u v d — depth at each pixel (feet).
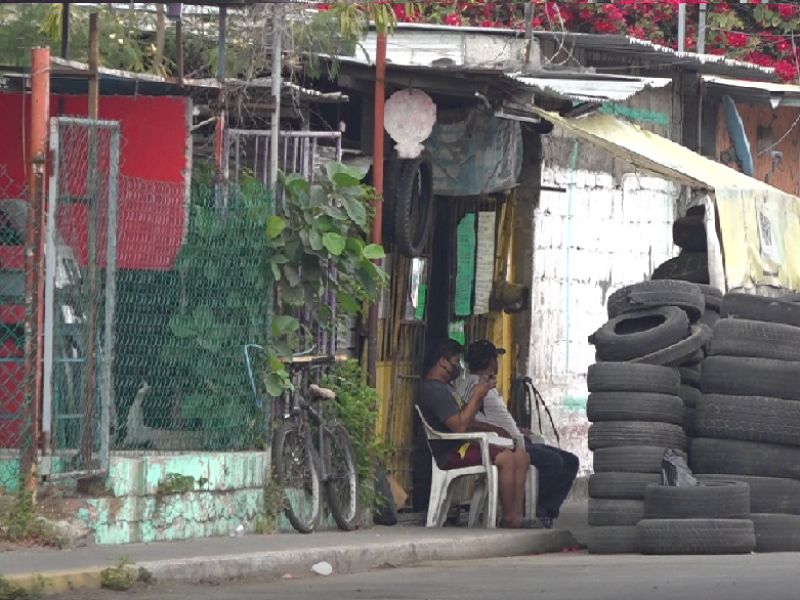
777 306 111.45
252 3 102.53
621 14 192.95
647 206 159.22
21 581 76.33
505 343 141.49
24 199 96.58
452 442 118.93
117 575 80.33
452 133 127.03
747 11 204.95
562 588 79.87
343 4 114.73
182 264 101.86
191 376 102.32
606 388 108.17
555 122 120.06
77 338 91.50
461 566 97.76
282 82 110.93
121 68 117.08
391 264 127.34
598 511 107.24
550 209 144.15
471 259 136.98
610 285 153.99
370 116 121.60
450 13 183.21
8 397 92.53
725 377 108.27
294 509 105.91
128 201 98.99
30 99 100.32
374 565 97.14
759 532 105.40
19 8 118.32
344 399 112.98
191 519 97.71
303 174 111.65
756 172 182.80
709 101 170.19
